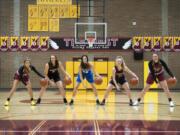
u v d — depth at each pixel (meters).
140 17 21.70
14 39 21.73
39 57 21.75
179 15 21.64
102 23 21.62
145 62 21.62
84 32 21.72
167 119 10.41
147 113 11.70
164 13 21.69
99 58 21.69
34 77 21.64
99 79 14.19
